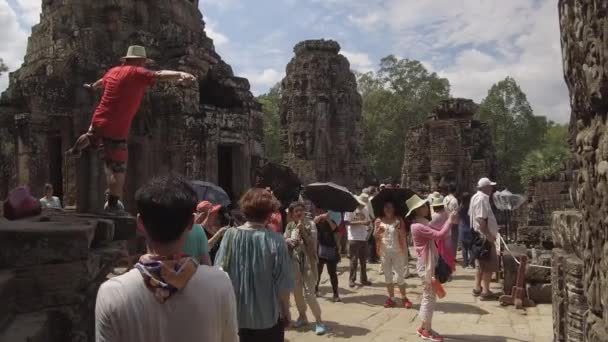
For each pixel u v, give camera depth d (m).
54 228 3.85
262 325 4.19
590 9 3.24
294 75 28.17
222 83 17.55
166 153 15.19
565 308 4.89
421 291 10.23
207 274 2.19
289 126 28.08
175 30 16.83
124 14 16.20
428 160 24.56
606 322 3.32
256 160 18.09
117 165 6.22
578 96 3.68
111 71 6.25
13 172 17.09
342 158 28.33
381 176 53.38
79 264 3.86
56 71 15.22
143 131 15.32
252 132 18.08
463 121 23.47
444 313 8.30
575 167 4.46
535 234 13.70
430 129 23.34
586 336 3.84
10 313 3.48
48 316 3.57
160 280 2.07
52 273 3.74
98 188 14.31
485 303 8.99
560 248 5.34
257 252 4.23
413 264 13.76
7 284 3.41
